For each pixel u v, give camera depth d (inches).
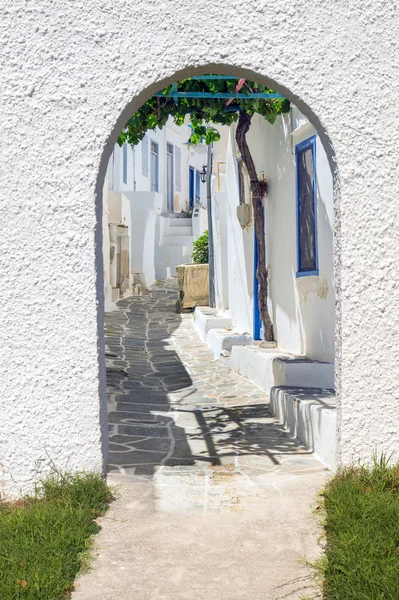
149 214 893.2
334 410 228.5
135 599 140.7
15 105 185.2
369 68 190.7
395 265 192.1
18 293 186.1
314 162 326.6
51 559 147.7
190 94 259.9
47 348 186.7
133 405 323.6
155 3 186.2
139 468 219.1
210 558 157.8
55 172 185.8
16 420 187.5
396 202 192.2
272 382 339.0
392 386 192.4
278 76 189.2
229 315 559.8
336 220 195.0
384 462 190.5
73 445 188.2
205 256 788.0
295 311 364.5
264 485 202.8
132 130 302.2
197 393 357.4
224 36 187.6
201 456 235.9
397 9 190.9
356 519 163.5
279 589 143.7
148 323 641.0
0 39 185.2
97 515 178.7
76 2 185.2
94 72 185.8
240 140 396.8
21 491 187.3
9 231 185.8
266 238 417.7
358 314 191.5
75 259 186.1
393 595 130.3
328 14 189.5
